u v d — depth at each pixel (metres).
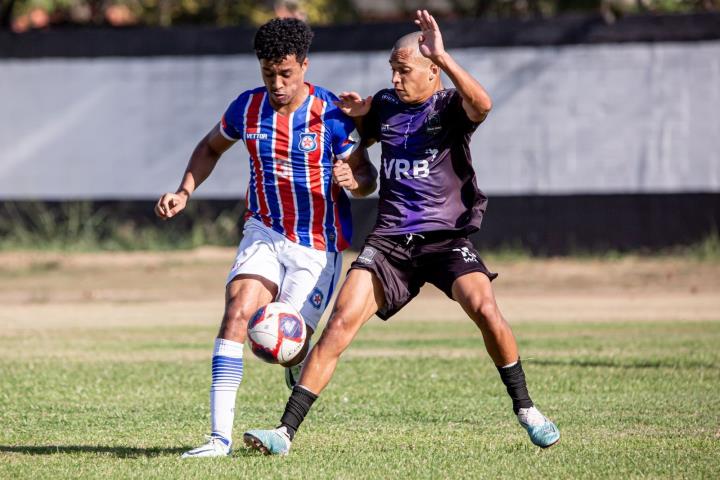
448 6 106.69
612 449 23.11
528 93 77.00
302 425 26.53
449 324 51.66
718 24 74.81
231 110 23.56
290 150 23.02
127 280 69.81
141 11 102.69
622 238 76.19
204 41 80.00
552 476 20.47
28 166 81.69
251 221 23.86
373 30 78.81
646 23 75.69
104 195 81.06
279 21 22.45
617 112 76.12
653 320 52.06
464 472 20.80
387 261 22.27
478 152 77.56
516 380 22.16
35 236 81.12
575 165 76.56
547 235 76.88
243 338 22.53
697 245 75.12
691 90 75.31
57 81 81.06
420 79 22.06
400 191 22.42
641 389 31.81
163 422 26.92
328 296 23.81
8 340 44.72
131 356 39.69
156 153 80.56
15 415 27.86
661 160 75.69
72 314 55.78
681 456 22.33
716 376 34.22
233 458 21.94
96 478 20.17
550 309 57.38
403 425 26.53
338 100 23.30
